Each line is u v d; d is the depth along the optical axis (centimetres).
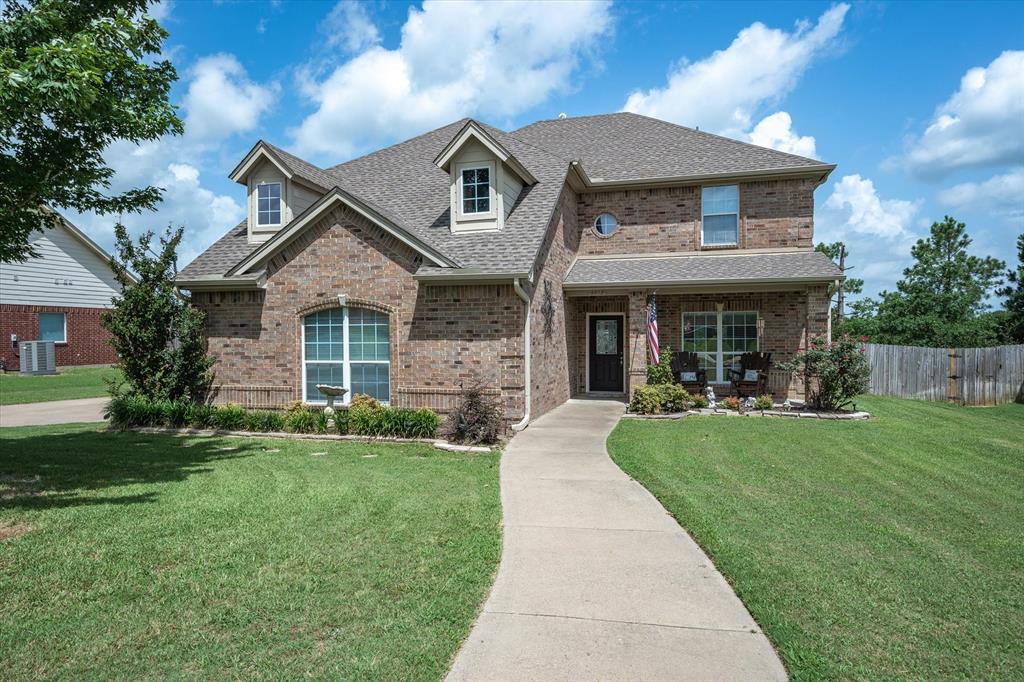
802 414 1420
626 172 1834
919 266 3591
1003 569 555
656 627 443
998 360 1956
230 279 1389
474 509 722
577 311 1844
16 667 392
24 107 679
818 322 1527
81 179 828
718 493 790
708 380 1755
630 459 978
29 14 725
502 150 1376
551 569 548
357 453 1065
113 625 447
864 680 376
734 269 1616
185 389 1420
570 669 387
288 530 648
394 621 450
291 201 1505
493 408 1145
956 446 1116
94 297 3108
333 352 1377
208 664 396
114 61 762
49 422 1520
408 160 1891
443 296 1287
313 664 394
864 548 599
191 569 545
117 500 766
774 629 435
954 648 416
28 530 649
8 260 901
